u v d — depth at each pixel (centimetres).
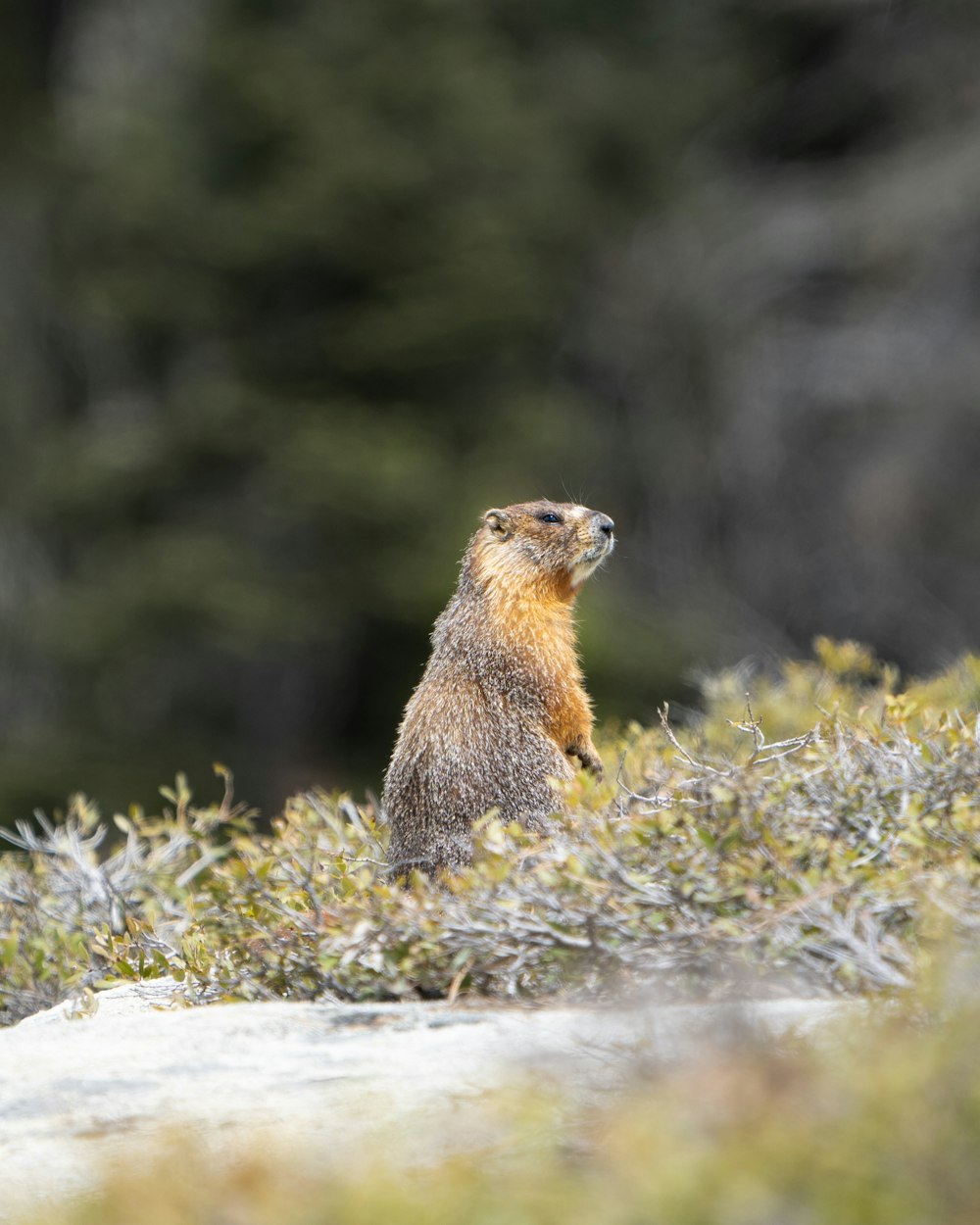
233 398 3222
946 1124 338
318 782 3134
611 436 3497
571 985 538
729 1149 338
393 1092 440
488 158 3447
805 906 503
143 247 3388
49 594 3222
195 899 712
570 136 3631
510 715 714
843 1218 326
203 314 3341
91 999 615
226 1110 443
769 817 564
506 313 3316
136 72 3803
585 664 2881
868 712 773
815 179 3694
